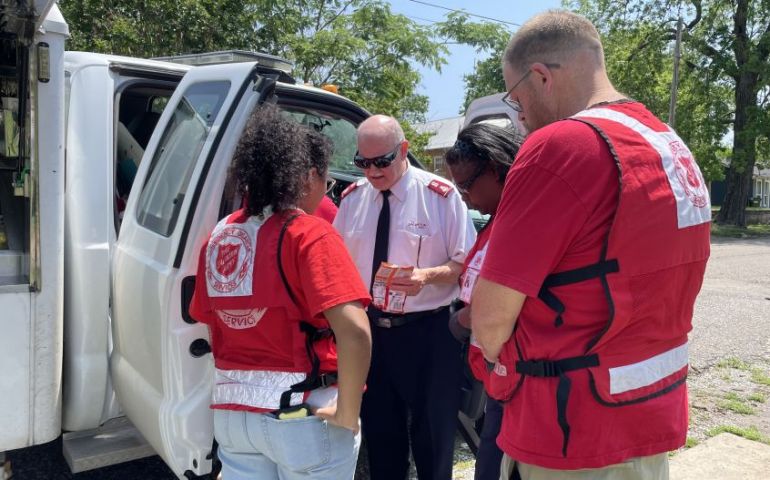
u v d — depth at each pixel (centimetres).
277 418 182
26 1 221
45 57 239
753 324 659
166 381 225
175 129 256
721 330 632
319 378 188
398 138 263
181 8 1041
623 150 150
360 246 276
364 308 182
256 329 183
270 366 184
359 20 1288
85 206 282
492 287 156
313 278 176
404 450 288
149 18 1023
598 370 152
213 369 225
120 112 379
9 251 251
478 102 342
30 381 249
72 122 293
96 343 279
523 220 151
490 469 238
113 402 288
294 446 183
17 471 327
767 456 354
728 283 946
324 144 202
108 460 267
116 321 271
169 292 219
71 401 276
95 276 278
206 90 241
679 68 2406
